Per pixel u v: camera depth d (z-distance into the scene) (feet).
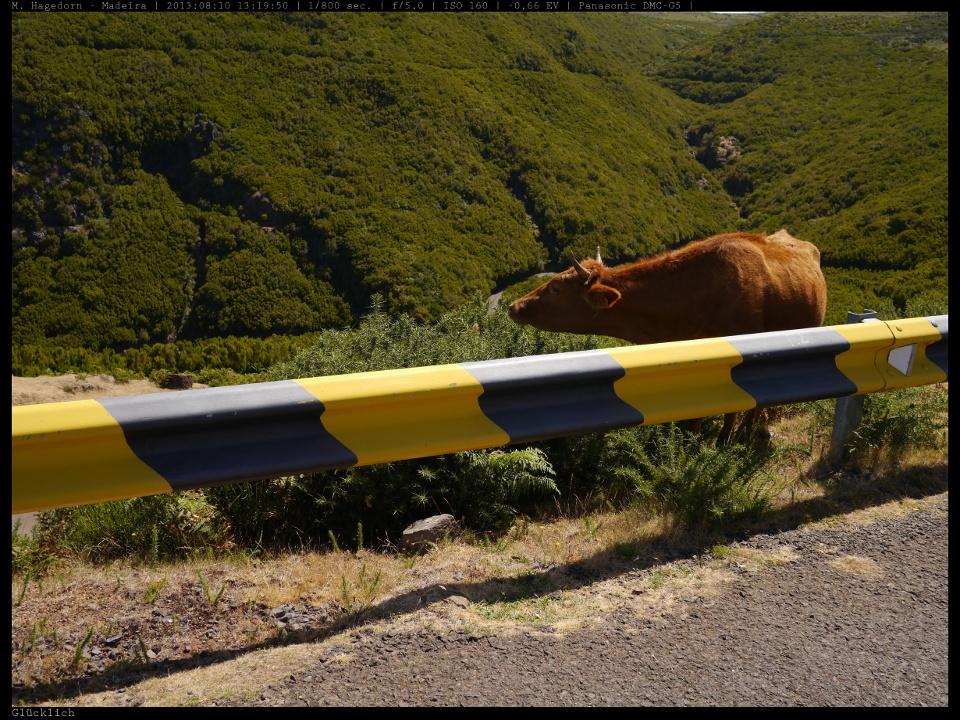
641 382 10.52
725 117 603.67
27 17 520.42
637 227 456.45
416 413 9.17
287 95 524.93
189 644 7.86
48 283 417.49
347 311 393.29
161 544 11.10
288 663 7.27
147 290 402.93
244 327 390.83
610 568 9.32
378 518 12.17
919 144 435.94
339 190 448.65
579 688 6.82
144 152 480.64
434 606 8.30
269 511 12.29
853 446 12.47
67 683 7.13
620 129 567.59
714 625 7.93
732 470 10.85
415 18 630.33
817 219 407.03
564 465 13.24
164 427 7.75
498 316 21.24
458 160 479.82
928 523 10.50
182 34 552.41
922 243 292.61
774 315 16.62
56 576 9.67
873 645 7.61
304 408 8.35
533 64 630.33
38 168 451.53
